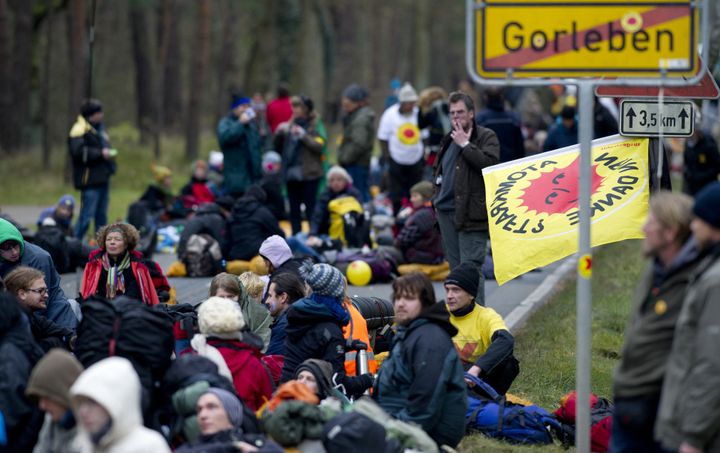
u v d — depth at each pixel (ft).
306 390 88.99
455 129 129.59
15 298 91.61
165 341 91.35
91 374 71.61
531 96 395.14
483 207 130.82
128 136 491.72
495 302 171.42
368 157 241.76
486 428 104.53
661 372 73.26
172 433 88.38
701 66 83.92
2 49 431.84
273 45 549.54
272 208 230.89
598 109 215.10
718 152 215.92
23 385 88.74
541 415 104.99
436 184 136.36
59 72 578.66
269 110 299.58
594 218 114.32
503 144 192.03
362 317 116.67
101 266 136.05
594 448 101.60
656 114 118.32
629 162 117.91
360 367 109.50
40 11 483.92
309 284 106.52
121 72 638.94
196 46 464.24
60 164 434.30
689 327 69.36
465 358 113.39
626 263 210.79
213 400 84.33
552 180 117.70
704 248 71.82
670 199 73.46
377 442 85.46
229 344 97.45
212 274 197.57
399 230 211.00
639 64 84.23
